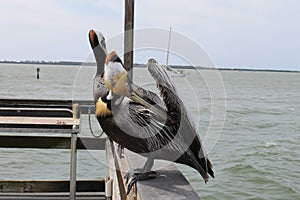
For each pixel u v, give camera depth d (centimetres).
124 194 330
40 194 556
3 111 570
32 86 3697
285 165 1342
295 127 2255
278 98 4684
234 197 1045
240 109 2744
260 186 1125
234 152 1463
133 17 459
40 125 495
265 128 2166
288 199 1062
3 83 4681
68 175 1040
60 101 615
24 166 1096
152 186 260
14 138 532
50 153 1223
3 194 553
